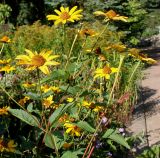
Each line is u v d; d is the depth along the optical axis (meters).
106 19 2.82
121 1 11.76
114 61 5.62
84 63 2.98
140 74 7.17
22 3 16.64
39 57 2.21
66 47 6.73
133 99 6.03
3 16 15.25
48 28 8.62
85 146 3.38
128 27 11.92
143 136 5.15
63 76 2.28
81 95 2.53
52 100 2.94
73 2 11.74
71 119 3.13
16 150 2.72
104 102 2.92
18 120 3.56
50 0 12.14
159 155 4.23
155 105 6.68
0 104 3.79
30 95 2.51
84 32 2.96
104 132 2.89
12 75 4.62
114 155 4.43
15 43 8.09
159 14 15.23
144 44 17.05
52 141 2.41
